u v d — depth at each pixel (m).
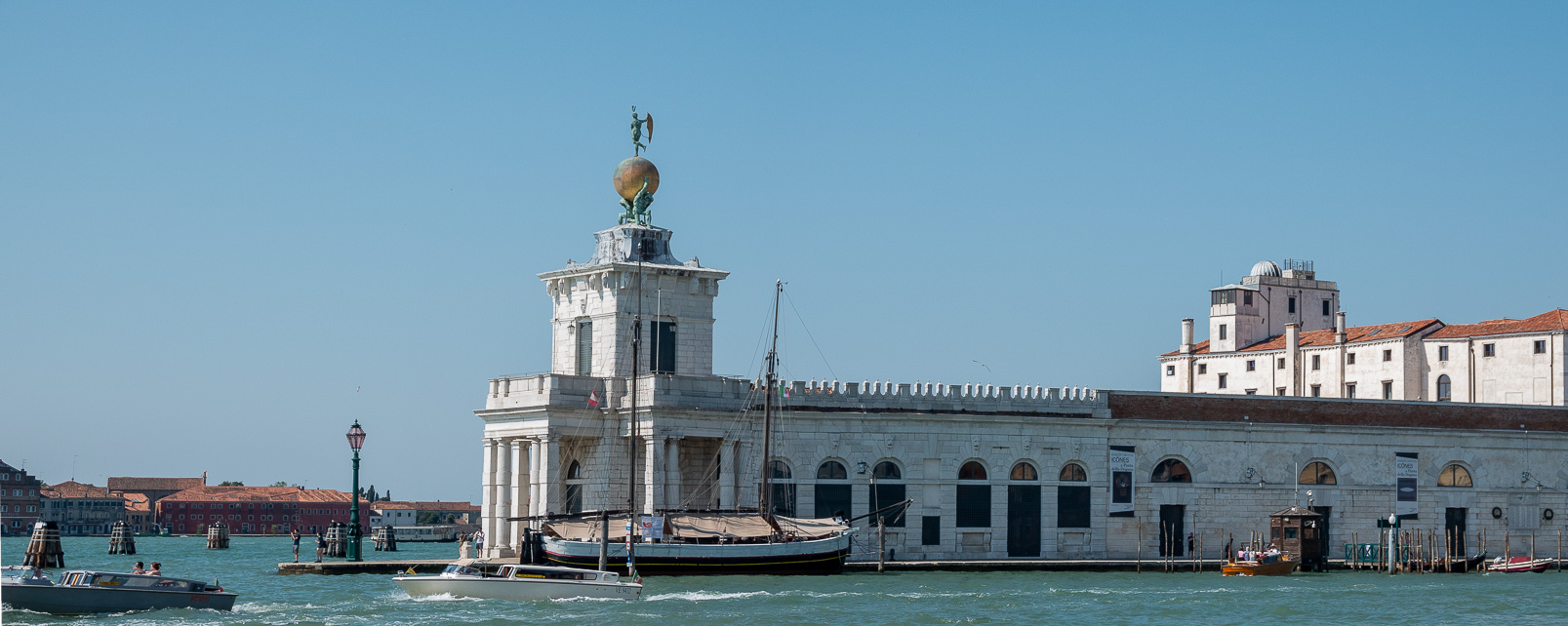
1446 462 122.38
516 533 107.62
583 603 85.50
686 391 105.88
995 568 108.94
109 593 79.75
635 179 112.62
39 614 78.88
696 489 108.25
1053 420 113.44
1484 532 122.56
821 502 108.56
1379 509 120.38
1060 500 113.69
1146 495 115.75
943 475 110.94
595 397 105.38
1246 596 93.25
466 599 87.50
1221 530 117.00
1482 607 88.56
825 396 109.00
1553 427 125.44
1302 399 119.94
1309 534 114.56
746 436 107.00
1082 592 93.94
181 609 80.94
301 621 77.56
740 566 99.62
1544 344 146.25
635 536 97.62
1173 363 179.12
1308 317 176.75
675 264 112.12
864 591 92.19
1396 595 94.88
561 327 113.44
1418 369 156.25
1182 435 116.81
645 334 109.38
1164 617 82.94
